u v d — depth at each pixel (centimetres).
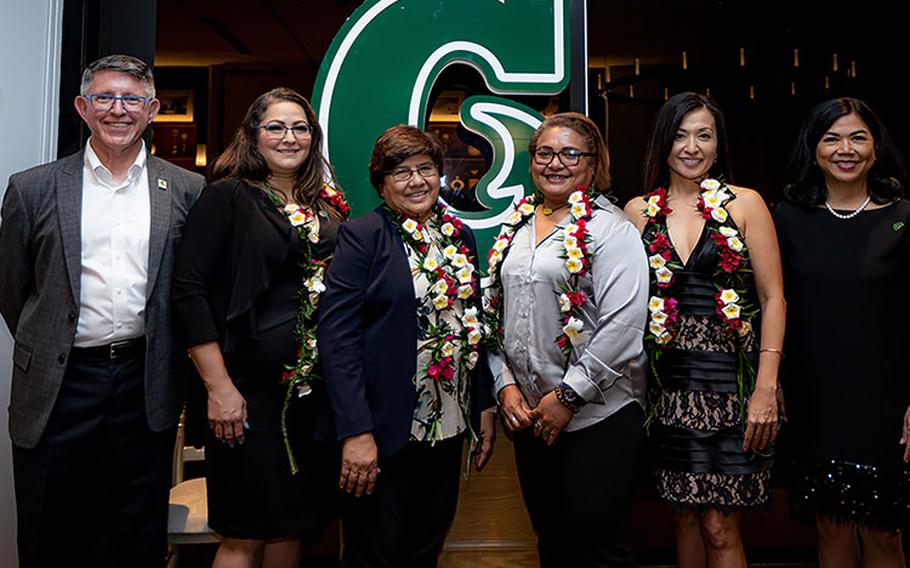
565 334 165
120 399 169
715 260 176
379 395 157
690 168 183
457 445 169
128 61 170
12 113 209
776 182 480
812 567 274
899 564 189
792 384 195
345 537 164
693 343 176
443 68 242
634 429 167
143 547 172
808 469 190
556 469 172
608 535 164
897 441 182
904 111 458
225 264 168
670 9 412
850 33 448
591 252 167
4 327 206
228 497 164
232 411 161
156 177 176
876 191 190
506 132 242
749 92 467
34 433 164
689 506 172
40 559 166
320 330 158
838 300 186
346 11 359
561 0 245
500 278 185
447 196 253
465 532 223
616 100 431
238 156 176
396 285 159
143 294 170
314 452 171
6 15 208
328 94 239
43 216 164
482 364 180
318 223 178
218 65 422
